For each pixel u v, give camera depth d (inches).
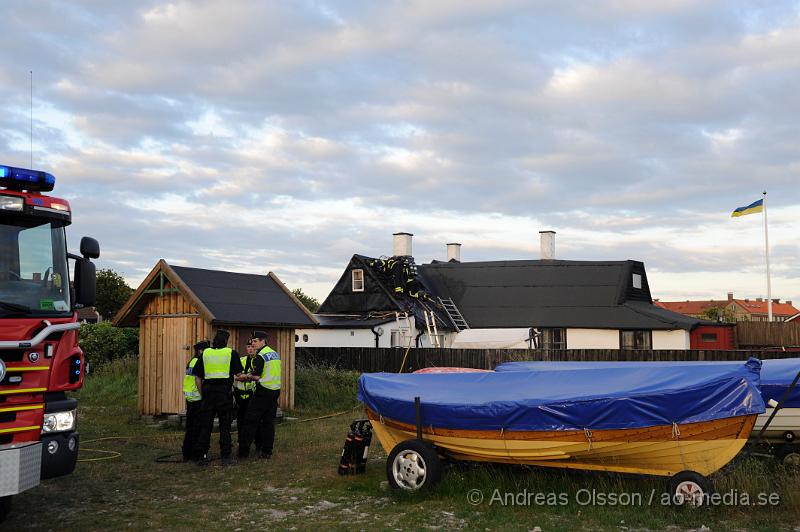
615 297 1478.8
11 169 311.4
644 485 347.3
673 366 351.9
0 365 276.4
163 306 678.5
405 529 303.3
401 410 389.7
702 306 4571.9
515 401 356.5
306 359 1192.2
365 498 366.6
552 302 1508.4
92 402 814.5
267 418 487.8
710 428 318.7
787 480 343.6
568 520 314.2
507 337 1424.7
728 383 318.0
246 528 309.9
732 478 341.7
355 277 1480.1
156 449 518.9
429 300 1513.3
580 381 367.6
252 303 716.0
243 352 690.8
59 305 310.3
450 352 1132.5
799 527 296.5
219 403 465.1
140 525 315.0
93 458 482.0
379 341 1343.5
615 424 334.3
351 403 801.6
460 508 337.4
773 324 1352.1
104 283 1732.3
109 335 1101.1
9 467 263.4
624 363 442.9
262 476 423.5
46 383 291.9
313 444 539.5
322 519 323.6
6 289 294.8
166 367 670.5
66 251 325.1
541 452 354.0
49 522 319.6
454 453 383.2
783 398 343.3
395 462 371.2
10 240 302.8
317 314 1488.7
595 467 347.3
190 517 328.5
